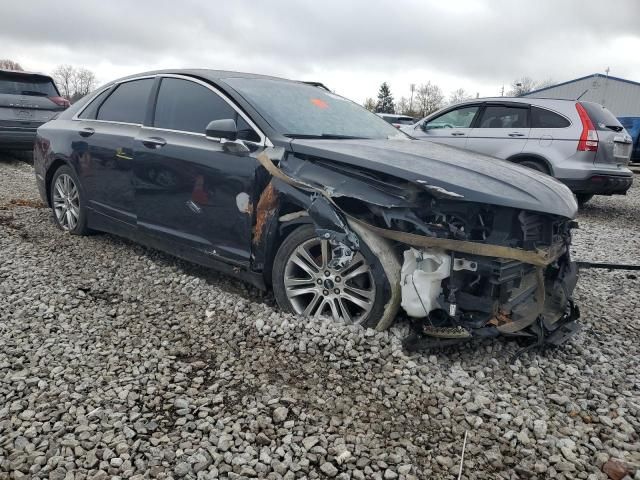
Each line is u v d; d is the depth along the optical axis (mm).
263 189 3559
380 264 3125
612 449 2457
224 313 3688
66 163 5398
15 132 10031
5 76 10195
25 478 2111
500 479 2260
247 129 3799
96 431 2410
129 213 4668
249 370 2980
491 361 3170
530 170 3861
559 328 3449
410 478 2219
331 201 3203
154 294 4027
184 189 4078
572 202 3488
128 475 2154
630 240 7062
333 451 2348
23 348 3107
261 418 2535
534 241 3131
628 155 8352
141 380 2836
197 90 4281
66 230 5617
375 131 4418
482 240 3020
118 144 4699
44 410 2539
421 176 3043
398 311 3303
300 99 4340
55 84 10906
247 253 3717
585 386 3000
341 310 3389
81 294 3945
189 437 2398
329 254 3369
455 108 9211
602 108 8297
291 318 3486
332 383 2871
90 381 2799
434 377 2959
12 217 6184
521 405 2775
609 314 4152
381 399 2758
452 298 2998
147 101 4668
